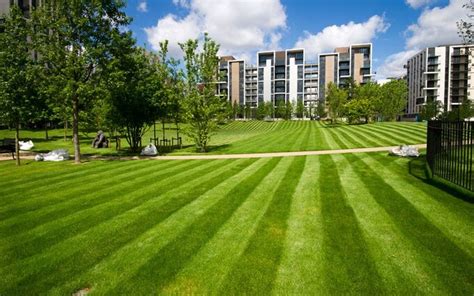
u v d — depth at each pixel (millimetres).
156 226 6965
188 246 5883
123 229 6836
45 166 16688
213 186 10719
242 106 114562
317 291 4355
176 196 9508
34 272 5074
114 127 26750
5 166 16906
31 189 11008
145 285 4621
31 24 16953
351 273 4777
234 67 125938
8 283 4762
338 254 5387
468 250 5363
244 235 6328
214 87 23406
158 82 24828
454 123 9930
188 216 7586
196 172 13695
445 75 91062
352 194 9055
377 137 27000
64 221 7449
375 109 60031
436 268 4828
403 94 63250
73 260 5453
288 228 6629
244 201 8734
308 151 19938
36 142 35094
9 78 16172
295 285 4516
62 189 10906
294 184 10609
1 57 16062
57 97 17469
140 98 23578
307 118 112062
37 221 7492
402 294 4223
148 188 10727
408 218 6914
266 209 7953
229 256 5438
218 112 23125
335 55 117250
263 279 4691
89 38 17047
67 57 16766
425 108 69438
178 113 26844
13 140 28016
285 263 5141
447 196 8445
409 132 30422
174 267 5113
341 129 39656
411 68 106938
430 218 6867
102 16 17250
